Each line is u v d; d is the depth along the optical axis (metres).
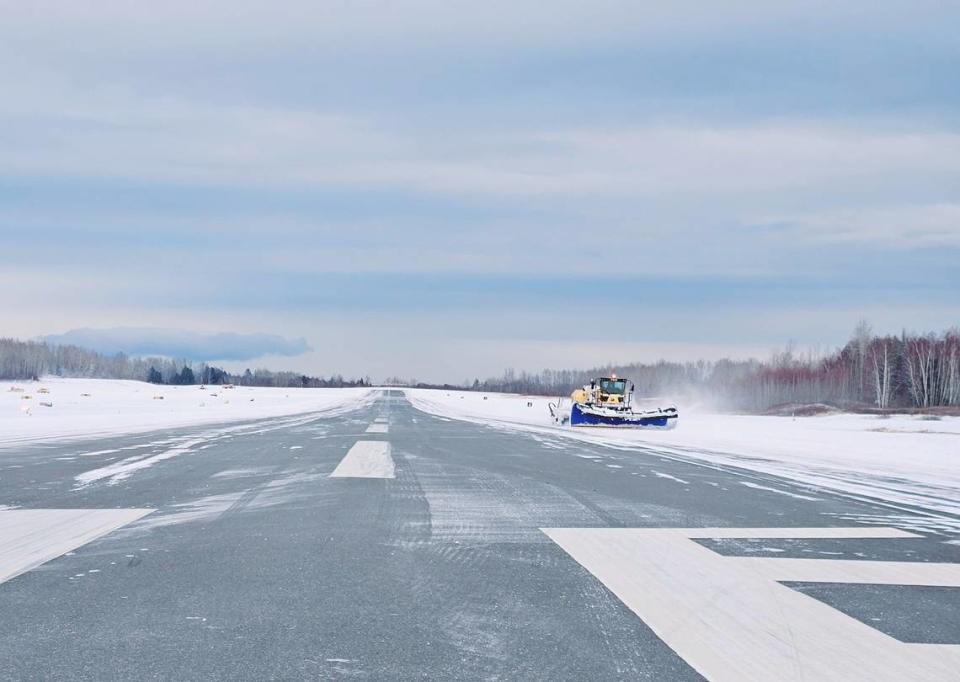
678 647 4.06
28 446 16.97
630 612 4.69
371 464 13.34
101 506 8.64
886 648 4.08
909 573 5.79
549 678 3.62
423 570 5.71
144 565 5.82
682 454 16.77
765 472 13.21
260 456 14.69
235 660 3.81
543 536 7.06
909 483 11.74
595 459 15.14
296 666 3.73
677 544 6.77
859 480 12.09
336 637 4.17
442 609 4.72
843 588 5.32
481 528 7.44
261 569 5.71
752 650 4.03
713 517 8.30
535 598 4.98
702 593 5.14
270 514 8.15
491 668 3.73
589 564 5.95
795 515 8.52
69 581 5.34
